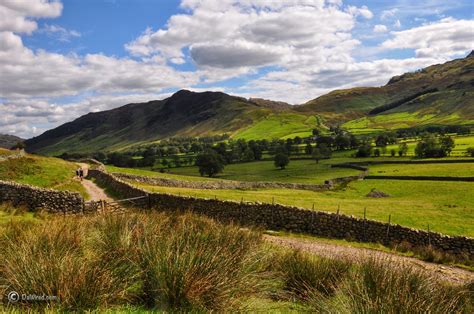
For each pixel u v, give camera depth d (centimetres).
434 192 6488
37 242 759
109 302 614
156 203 2897
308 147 18725
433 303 652
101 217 1129
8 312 536
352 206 3819
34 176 3906
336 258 1028
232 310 629
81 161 8788
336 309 648
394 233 2283
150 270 672
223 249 780
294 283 846
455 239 2189
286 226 2452
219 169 13788
